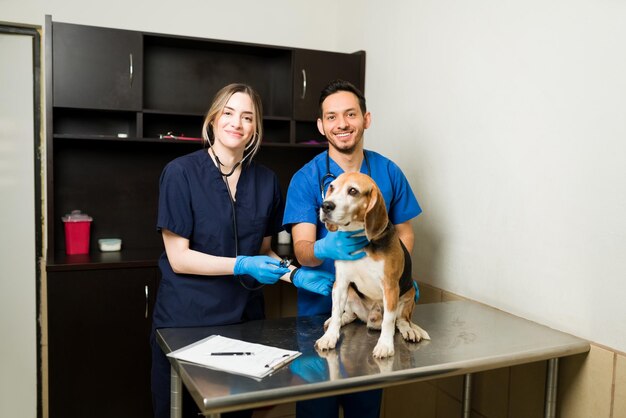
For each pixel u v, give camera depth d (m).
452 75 2.13
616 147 1.50
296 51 2.73
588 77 1.57
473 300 2.04
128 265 2.35
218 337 1.51
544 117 1.72
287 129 2.84
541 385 1.73
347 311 1.62
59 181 2.67
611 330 1.54
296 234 1.74
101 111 2.65
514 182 1.85
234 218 1.72
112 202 2.77
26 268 2.67
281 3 2.96
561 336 1.62
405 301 1.52
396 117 2.51
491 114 1.94
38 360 2.73
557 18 1.67
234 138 1.65
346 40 2.98
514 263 1.86
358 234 1.36
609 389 1.53
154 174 2.83
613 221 1.52
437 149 2.23
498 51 1.90
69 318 2.29
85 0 2.60
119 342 2.37
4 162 2.60
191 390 1.21
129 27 2.68
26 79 2.59
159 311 1.75
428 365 1.33
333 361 1.34
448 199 2.17
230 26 2.87
